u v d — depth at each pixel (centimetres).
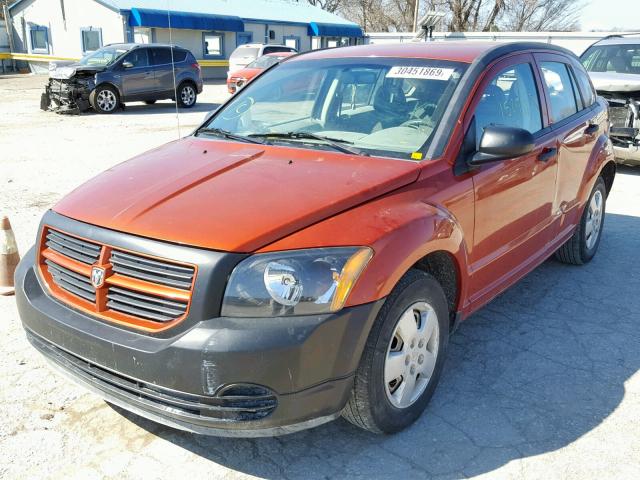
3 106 1889
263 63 2053
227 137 392
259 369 248
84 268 288
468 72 367
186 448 302
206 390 251
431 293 305
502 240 383
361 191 291
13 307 459
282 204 280
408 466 290
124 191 310
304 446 304
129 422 322
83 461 291
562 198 466
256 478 282
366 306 264
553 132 440
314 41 3731
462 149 341
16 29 3525
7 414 327
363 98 380
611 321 445
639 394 350
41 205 743
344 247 266
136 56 1797
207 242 259
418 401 316
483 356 392
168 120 1630
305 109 399
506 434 313
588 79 553
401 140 346
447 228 307
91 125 1498
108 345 265
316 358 255
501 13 4541
